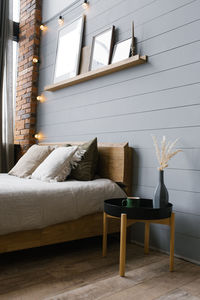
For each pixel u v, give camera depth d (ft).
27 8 13.96
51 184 7.08
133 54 8.32
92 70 9.45
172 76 7.32
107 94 9.29
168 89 7.39
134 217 5.81
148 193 7.75
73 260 6.55
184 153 6.93
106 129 9.25
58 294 4.84
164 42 7.58
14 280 5.36
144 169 7.91
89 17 10.46
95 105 9.77
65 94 11.38
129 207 5.86
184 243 6.82
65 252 7.14
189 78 6.93
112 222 7.75
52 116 12.15
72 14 11.44
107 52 9.23
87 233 7.15
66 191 6.77
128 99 8.50
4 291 4.90
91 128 9.89
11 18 13.48
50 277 5.54
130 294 4.91
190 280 5.58
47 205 6.28
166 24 7.57
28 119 13.20
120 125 8.72
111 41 9.14
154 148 7.66
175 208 7.06
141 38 8.24
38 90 13.28
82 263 6.37
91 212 7.09
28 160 9.48
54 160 8.13
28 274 5.66
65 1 11.85
